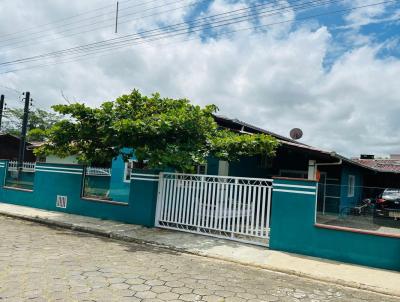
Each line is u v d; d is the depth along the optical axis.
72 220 11.23
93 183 12.59
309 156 13.36
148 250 8.10
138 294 4.93
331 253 7.86
